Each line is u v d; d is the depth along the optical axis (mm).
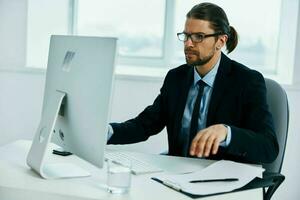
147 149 2740
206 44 1672
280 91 1732
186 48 1694
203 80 1743
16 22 2865
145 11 2979
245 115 1661
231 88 1692
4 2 2855
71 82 1241
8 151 1562
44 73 2834
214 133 1354
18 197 1128
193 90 1787
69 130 1269
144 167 1378
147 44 3008
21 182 1177
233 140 1406
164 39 2951
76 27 3066
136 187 1176
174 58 2969
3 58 2910
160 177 1269
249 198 1120
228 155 1587
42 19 2936
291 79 2580
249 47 2850
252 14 2818
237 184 1208
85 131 1190
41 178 1225
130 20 3008
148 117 1860
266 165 1670
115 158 1498
